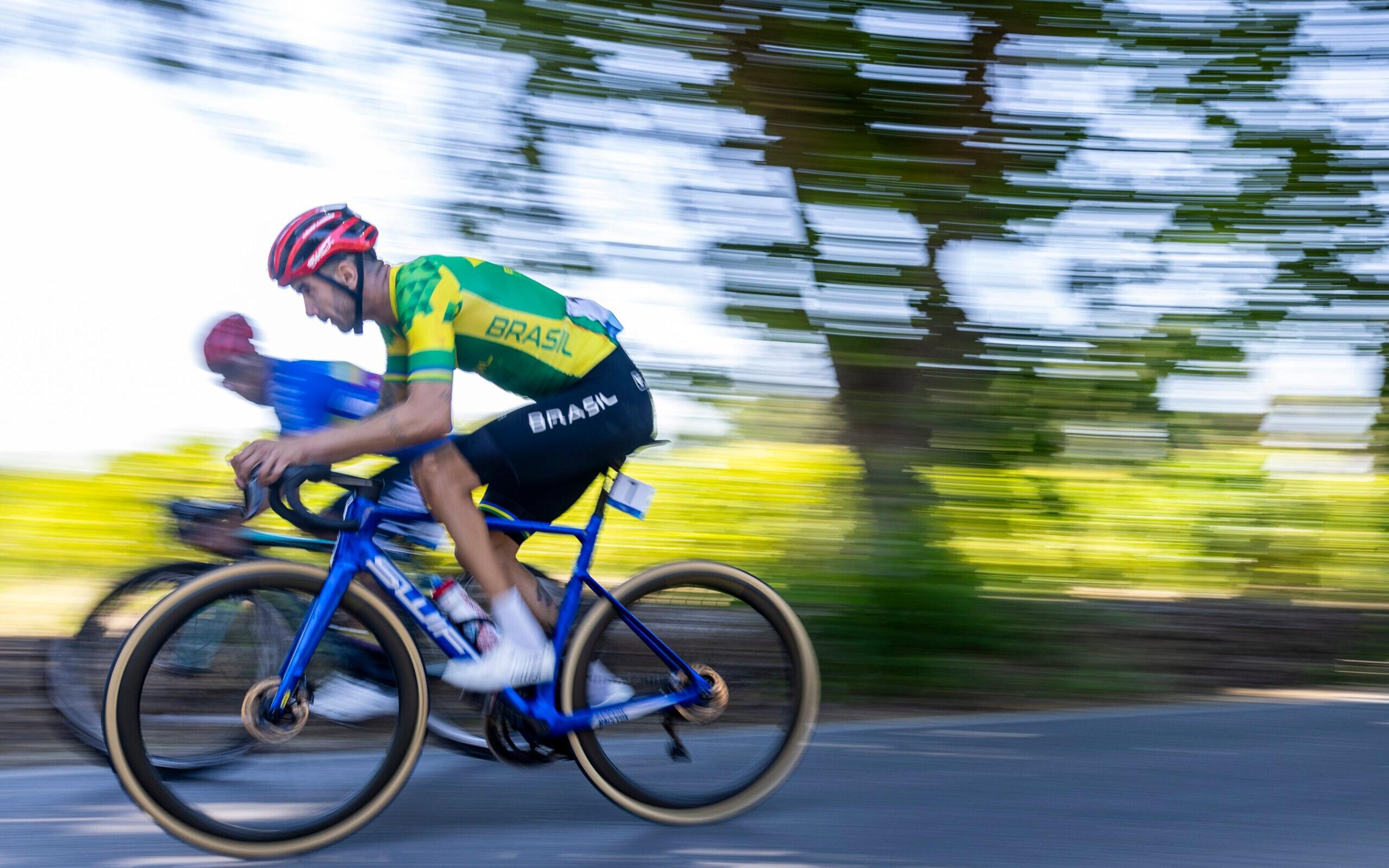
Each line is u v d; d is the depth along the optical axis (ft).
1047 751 10.20
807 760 9.86
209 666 7.57
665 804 8.13
